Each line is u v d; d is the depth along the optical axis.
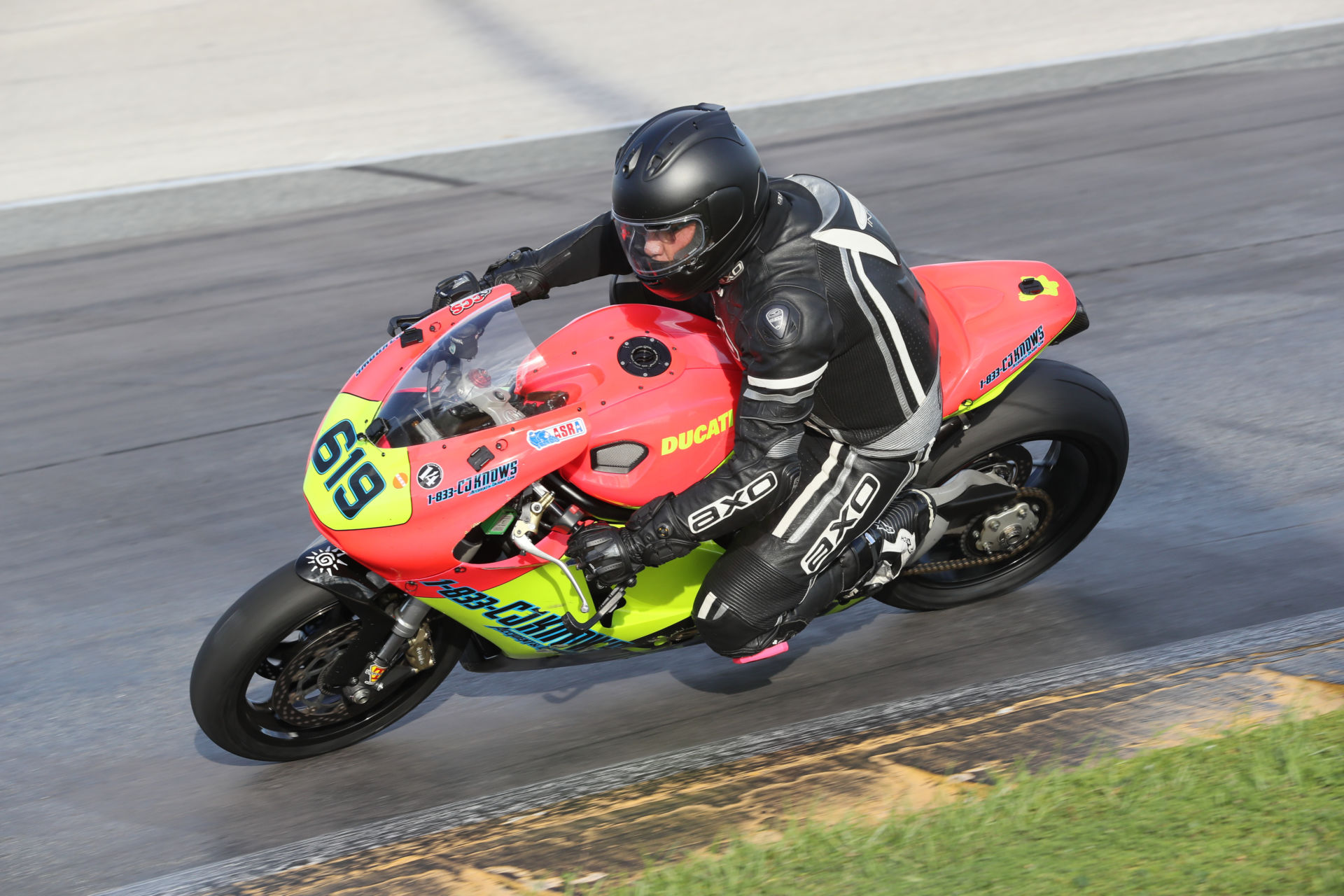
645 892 10.01
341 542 12.75
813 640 16.70
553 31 68.00
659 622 14.52
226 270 35.59
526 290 15.26
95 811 13.93
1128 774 11.09
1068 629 16.33
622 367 13.86
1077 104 49.19
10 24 72.56
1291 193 36.00
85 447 24.27
